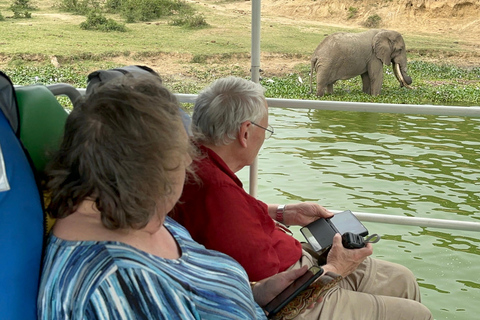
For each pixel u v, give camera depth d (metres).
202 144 1.54
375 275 1.71
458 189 6.12
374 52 18.45
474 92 17.72
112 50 24.45
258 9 1.97
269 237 1.52
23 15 31.75
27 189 0.94
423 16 34.41
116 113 0.88
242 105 1.50
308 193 5.87
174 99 0.99
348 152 7.87
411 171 6.88
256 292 1.42
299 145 8.24
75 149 0.89
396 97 17.59
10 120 0.97
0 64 21.94
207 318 0.99
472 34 32.47
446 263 3.99
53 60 22.56
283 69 23.81
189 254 1.09
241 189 1.49
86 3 34.69
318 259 1.76
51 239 0.93
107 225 0.89
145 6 33.41
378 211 5.34
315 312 1.51
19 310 0.88
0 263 0.88
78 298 0.84
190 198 1.44
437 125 10.02
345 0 36.41
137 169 0.87
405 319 1.56
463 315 3.21
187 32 29.97
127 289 0.86
